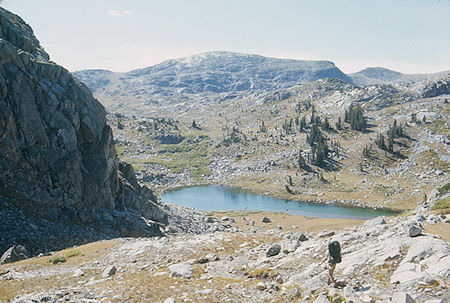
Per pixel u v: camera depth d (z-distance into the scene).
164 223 64.25
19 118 40.91
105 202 48.88
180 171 197.12
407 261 12.73
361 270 13.45
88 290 16.75
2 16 49.16
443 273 11.09
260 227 87.12
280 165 188.00
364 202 131.00
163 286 16.17
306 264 16.16
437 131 186.88
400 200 129.00
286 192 151.25
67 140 45.44
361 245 15.99
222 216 105.88
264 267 17.55
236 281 16.17
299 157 182.62
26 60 44.47
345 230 21.31
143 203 59.84
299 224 91.25
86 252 29.64
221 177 187.25
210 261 21.14
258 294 13.83
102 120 52.59
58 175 42.50
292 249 19.14
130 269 21.47
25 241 33.16
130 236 45.91
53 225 38.03
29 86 43.62
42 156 42.19
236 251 23.52
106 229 44.12
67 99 47.56
